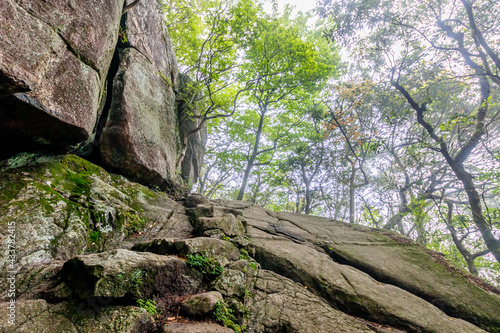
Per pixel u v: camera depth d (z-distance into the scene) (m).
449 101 15.59
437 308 5.64
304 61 14.65
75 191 5.18
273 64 15.55
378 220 16.80
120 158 7.43
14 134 4.07
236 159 21.95
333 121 16.38
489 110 13.52
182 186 11.30
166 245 4.68
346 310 5.16
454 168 11.01
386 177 16.75
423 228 14.40
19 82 3.32
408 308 5.30
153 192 8.30
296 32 14.79
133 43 8.54
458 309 5.82
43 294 3.04
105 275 3.03
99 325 2.71
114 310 2.95
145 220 6.45
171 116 10.53
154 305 3.44
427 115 15.93
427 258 7.69
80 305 2.88
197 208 7.84
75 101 4.58
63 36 4.23
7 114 3.74
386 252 7.90
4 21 3.12
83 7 4.68
